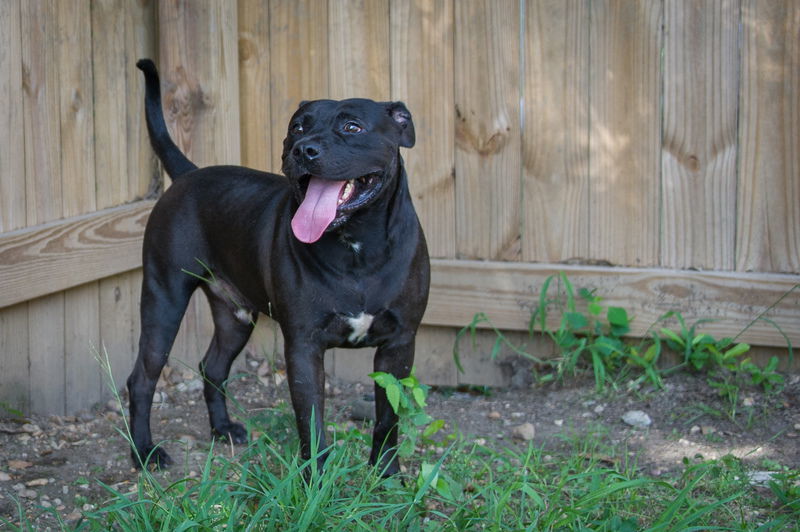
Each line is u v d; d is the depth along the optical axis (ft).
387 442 12.32
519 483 11.06
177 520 10.14
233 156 16.57
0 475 12.69
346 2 16.33
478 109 16.16
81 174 15.02
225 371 14.51
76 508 11.92
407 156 16.44
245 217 12.87
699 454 13.33
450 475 12.16
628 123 15.75
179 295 13.58
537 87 15.96
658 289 15.84
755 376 15.17
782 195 15.38
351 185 11.44
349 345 12.25
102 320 15.76
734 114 15.37
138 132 16.16
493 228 16.42
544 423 14.98
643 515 11.29
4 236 13.39
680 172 15.69
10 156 13.70
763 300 15.44
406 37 16.22
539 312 16.16
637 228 15.97
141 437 13.46
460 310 16.44
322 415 12.01
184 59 16.20
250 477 11.93
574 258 16.28
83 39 14.90
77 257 14.67
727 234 15.66
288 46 16.62
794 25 14.97
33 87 14.02
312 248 11.57
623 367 16.02
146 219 16.08
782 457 13.35
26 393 14.51
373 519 11.03
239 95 16.74
